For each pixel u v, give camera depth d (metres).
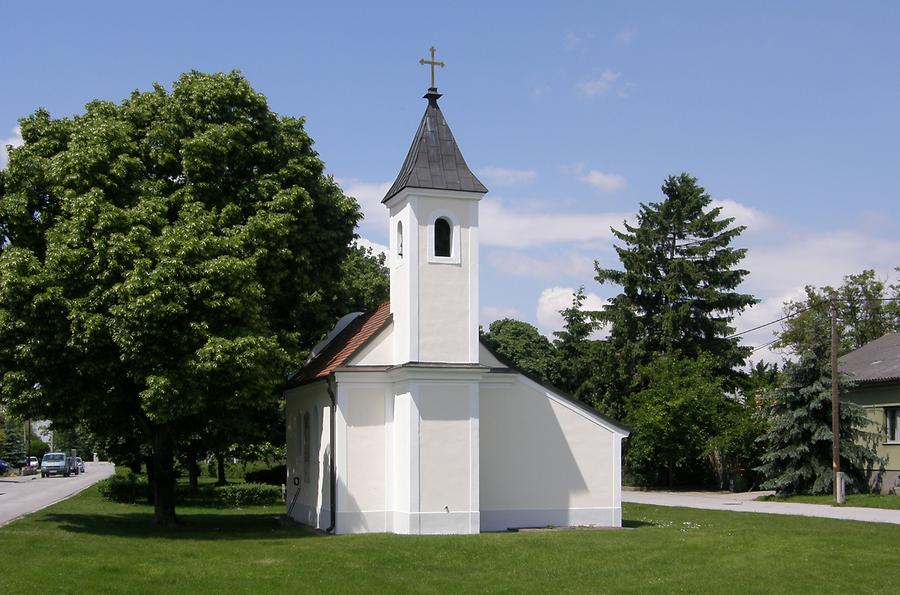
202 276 23.92
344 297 41.94
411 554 20.75
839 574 18.44
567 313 66.88
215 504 41.16
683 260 59.06
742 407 51.34
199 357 23.28
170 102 28.39
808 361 40.16
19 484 64.19
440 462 25.12
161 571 17.81
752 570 18.84
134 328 23.16
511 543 22.73
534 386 27.72
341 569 18.61
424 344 25.55
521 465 27.34
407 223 26.00
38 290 23.42
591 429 28.08
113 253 23.55
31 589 15.77
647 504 39.31
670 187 61.41
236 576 17.53
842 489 37.16
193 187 27.22
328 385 26.72
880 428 41.72
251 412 31.69
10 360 24.22
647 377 57.44
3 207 25.77
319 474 27.98
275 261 27.78
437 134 27.14
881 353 46.97
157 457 28.19
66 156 25.31
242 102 29.20
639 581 17.75
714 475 54.12
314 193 30.34
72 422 26.53
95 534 24.81
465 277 26.19
